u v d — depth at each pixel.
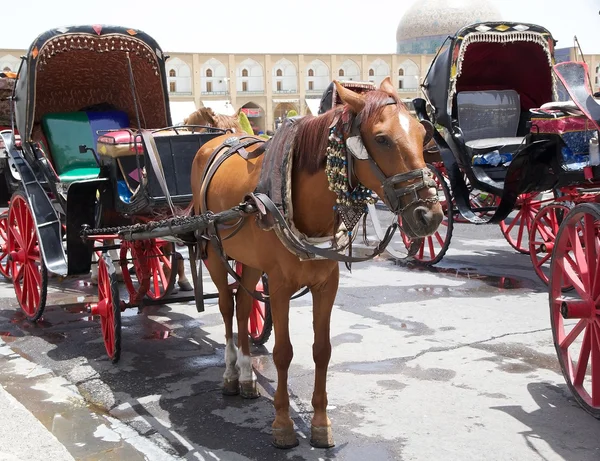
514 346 5.34
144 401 4.48
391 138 3.04
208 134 5.35
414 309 6.53
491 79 8.79
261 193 3.57
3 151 7.34
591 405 3.90
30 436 3.76
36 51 5.85
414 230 3.03
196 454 3.71
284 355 3.72
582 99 5.00
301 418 4.16
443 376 4.74
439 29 52.56
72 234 5.60
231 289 4.79
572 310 3.84
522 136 8.45
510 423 3.96
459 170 7.55
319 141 3.40
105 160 5.54
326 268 3.64
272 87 51.84
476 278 7.84
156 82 6.64
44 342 5.83
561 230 4.08
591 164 5.43
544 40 7.70
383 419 4.07
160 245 6.59
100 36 6.06
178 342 5.75
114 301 5.07
